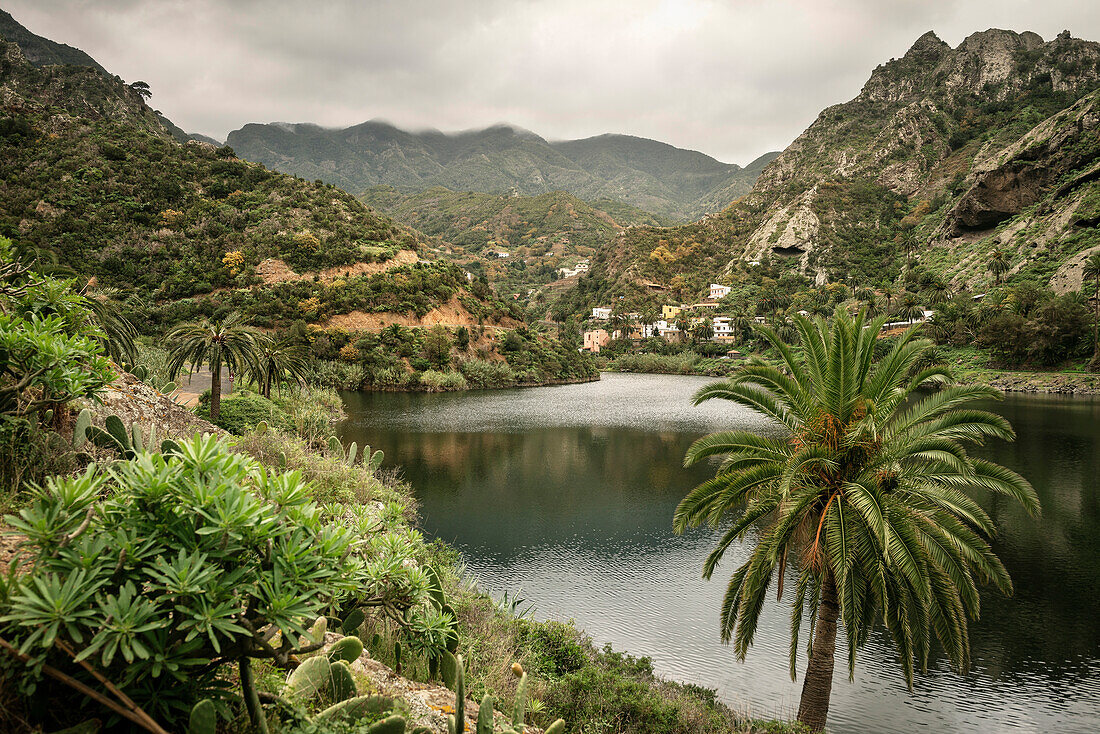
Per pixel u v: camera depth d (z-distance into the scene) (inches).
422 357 3184.1
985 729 455.2
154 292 3011.8
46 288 207.3
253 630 99.0
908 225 6727.4
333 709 126.6
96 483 95.0
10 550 121.3
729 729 354.9
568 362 4035.4
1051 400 2549.2
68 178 3503.9
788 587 731.4
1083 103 4960.6
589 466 1368.1
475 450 1513.3
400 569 179.9
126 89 5378.9
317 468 509.0
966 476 419.2
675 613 639.1
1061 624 623.8
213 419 972.6
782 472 439.8
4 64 4904.0
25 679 80.5
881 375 457.1
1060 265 3848.4
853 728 456.1
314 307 3090.6
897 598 414.6
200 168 3996.1
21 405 193.2
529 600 663.1
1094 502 1050.1
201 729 92.3
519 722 165.9
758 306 5319.9
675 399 2859.3
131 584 87.3
